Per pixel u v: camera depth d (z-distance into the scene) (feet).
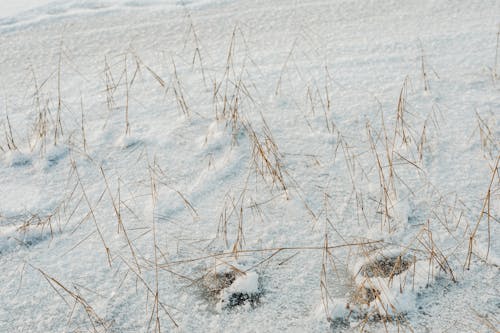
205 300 6.45
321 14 12.72
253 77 10.52
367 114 9.32
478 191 7.59
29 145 9.07
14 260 7.06
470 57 10.64
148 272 6.83
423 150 8.44
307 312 6.21
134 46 11.87
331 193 7.84
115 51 11.73
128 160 8.77
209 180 8.21
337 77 10.37
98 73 11.00
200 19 12.83
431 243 6.86
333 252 6.95
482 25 11.72
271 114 9.52
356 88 10.02
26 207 7.89
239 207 7.71
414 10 12.59
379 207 7.52
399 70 10.43
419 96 9.66
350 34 11.78
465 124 8.91
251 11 13.06
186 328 6.09
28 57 11.66
